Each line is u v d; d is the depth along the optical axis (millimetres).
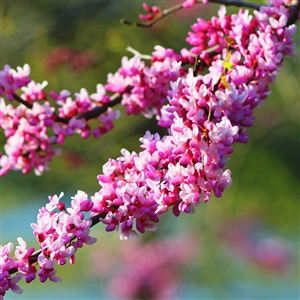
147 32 9641
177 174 2926
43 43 9531
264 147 15430
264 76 3514
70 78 10250
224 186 2914
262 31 3775
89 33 9461
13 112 4480
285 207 15500
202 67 4051
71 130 4488
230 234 13070
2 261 2928
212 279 12164
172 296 12133
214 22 4027
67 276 14570
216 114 3035
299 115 12055
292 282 13648
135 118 10703
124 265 12570
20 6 9359
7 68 4281
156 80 4227
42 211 3045
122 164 3102
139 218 3006
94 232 13570
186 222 12438
